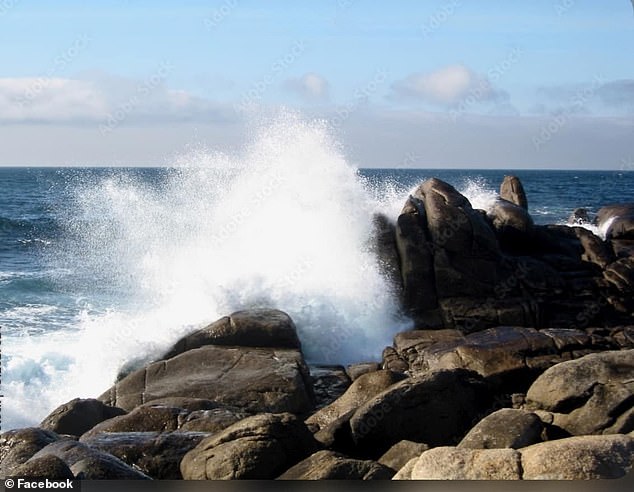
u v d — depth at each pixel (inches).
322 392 589.9
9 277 997.8
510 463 352.8
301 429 407.2
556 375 465.1
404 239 772.0
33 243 1374.3
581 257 839.7
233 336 625.0
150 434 434.6
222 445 394.3
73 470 379.6
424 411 458.6
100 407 518.0
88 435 462.9
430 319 746.2
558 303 767.1
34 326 763.4
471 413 477.1
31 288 932.6
